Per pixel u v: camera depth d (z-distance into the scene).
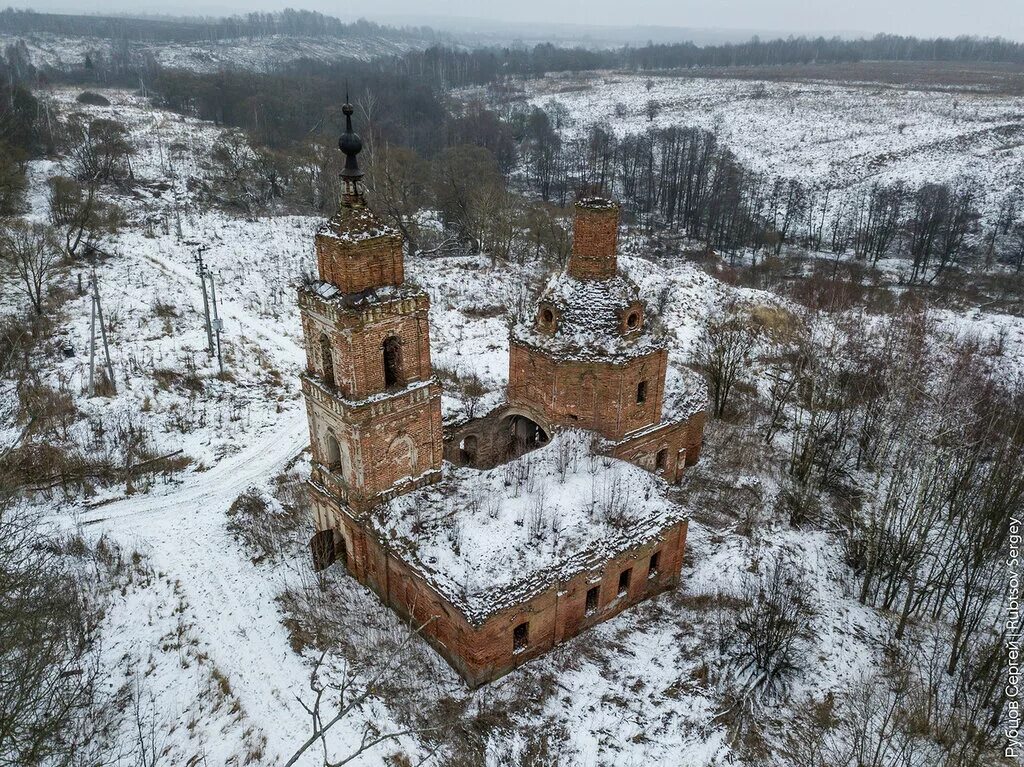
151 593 29.27
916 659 28.08
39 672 19.58
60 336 50.00
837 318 56.97
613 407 31.06
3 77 97.25
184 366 48.16
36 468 36.47
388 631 27.09
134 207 76.06
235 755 22.47
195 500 35.97
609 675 25.88
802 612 29.48
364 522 26.69
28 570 24.25
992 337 57.47
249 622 27.69
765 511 36.25
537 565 25.00
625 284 31.17
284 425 43.38
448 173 78.88
